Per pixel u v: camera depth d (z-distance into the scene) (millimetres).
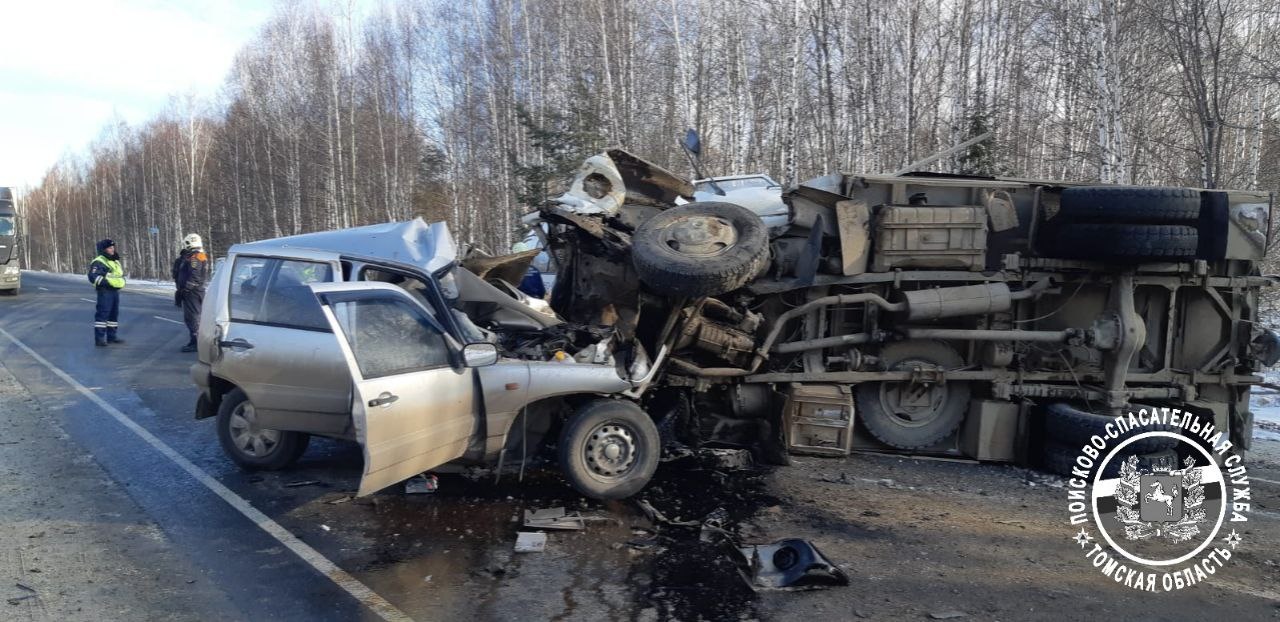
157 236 53969
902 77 21312
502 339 6176
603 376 5688
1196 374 7230
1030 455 7281
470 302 6391
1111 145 14195
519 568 4527
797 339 7258
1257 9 14352
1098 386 7328
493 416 5398
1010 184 7109
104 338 13258
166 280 48938
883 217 6855
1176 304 7387
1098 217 6625
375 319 4910
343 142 31453
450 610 3984
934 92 22469
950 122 21125
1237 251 7027
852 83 20969
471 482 6012
